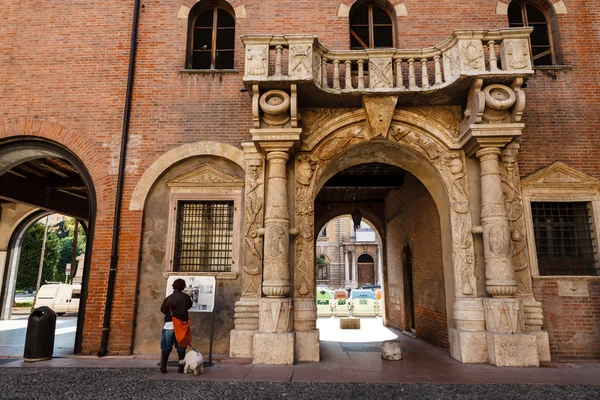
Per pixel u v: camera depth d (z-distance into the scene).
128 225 9.22
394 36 10.52
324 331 13.84
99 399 5.57
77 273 27.50
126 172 9.50
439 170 9.11
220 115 9.72
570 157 9.41
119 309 8.82
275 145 8.62
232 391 5.98
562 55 10.03
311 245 8.80
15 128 9.80
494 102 8.18
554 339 8.59
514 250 8.74
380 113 8.95
